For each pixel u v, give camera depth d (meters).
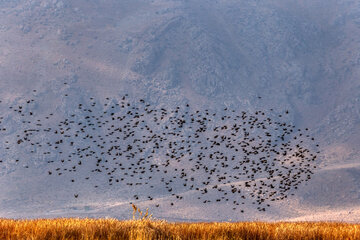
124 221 20.02
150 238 16.52
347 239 19.23
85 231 17.48
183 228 19.78
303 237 19.98
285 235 20.12
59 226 17.88
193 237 18.47
